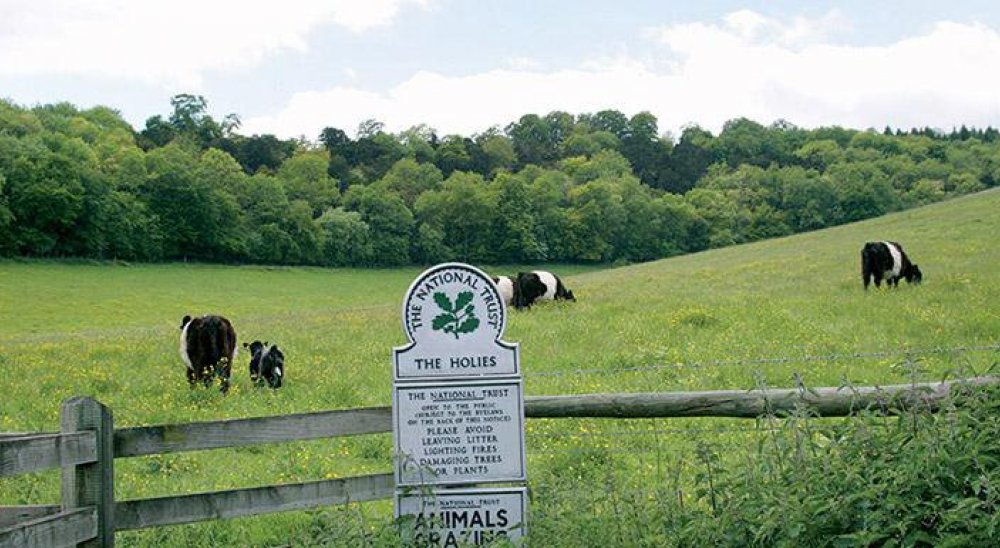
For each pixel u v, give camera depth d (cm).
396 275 10475
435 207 12550
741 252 6341
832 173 14675
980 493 649
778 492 675
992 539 601
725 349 1984
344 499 813
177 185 10431
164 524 766
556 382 1675
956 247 3978
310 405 1661
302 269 10450
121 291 7112
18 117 12975
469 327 807
